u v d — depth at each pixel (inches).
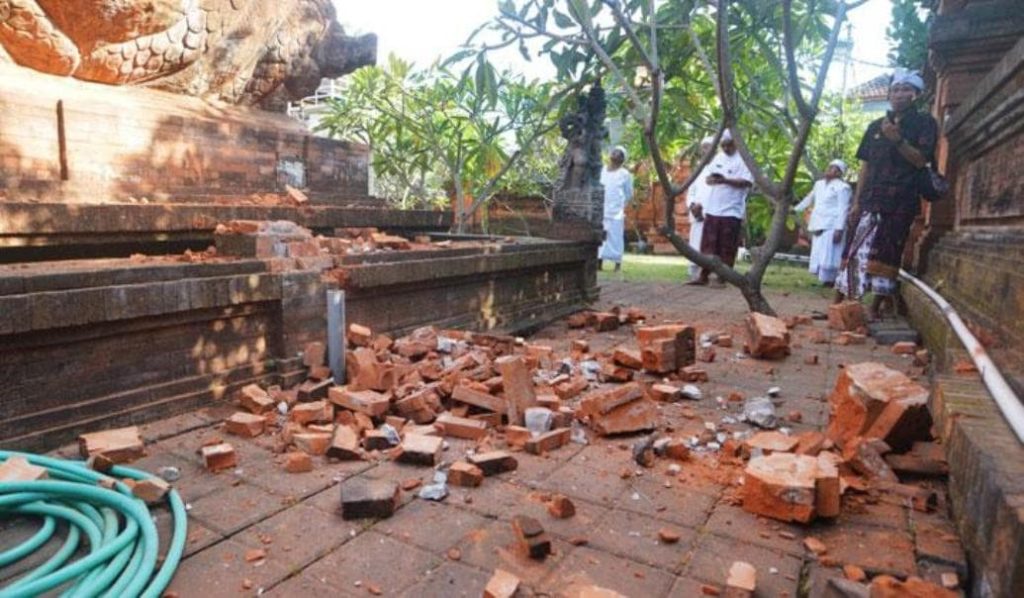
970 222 187.9
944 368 129.7
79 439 101.3
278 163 241.4
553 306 242.2
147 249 171.8
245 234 149.6
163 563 72.2
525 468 101.3
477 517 85.0
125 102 200.5
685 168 615.8
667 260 537.0
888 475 95.8
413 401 119.4
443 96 392.5
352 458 102.5
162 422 114.9
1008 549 56.5
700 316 246.2
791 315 252.2
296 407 116.6
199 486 92.1
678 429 120.8
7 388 96.1
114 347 109.1
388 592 68.4
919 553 74.9
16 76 175.6
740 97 321.1
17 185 169.3
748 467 88.7
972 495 71.6
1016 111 139.7
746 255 563.8
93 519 80.1
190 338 120.6
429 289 180.4
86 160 183.6
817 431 121.5
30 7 169.8
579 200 265.9
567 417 120.1
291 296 135.9
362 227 230.4
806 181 422.0
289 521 82.9
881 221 216.1
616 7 204.8
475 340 172.1
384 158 423.2
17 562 73.1
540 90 372.5
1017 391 87.9
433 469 99.7
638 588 69.6
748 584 66.6
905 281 239.6
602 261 454.6
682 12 271.4
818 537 80.8
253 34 238.8
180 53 211.0
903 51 330.0
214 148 218.1
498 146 391.5
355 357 134.8
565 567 73.5
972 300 152.8
